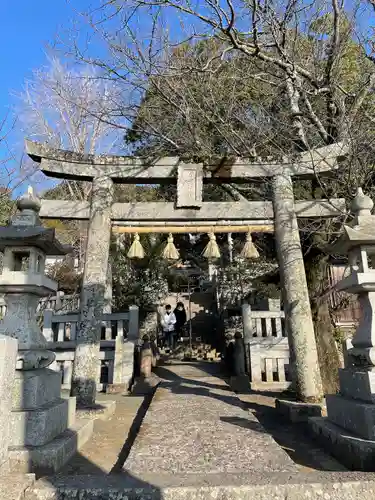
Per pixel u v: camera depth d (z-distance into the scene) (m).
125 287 19.62
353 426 4.11
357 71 8.99
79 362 6.62
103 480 3.11
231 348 11.62
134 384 9.88
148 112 9.85
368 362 4.20
